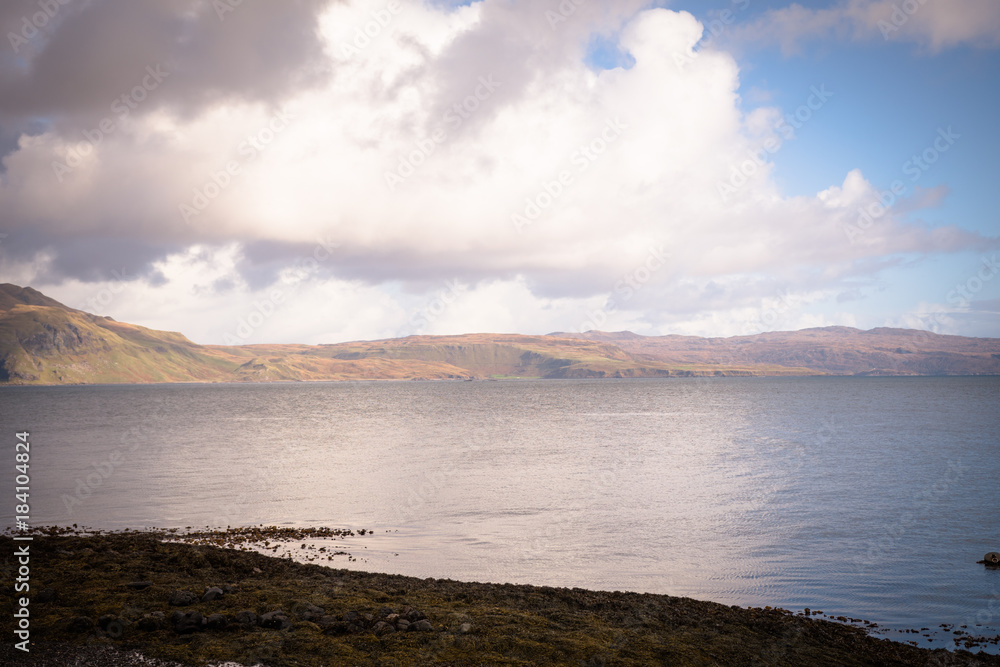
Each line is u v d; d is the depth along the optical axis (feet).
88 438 285.64
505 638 55.47
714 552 96.17
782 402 644.69
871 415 435.12
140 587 64.85
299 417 451.53
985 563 91.09
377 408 582.76
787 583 82.07
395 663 49.24
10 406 620.90
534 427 350.64
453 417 444.96
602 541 102.42
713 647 57.77
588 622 62.03
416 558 92.12
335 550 96.53
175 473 177.17
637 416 445.37
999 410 479.41
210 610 58.59
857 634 64.90
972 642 63.72
